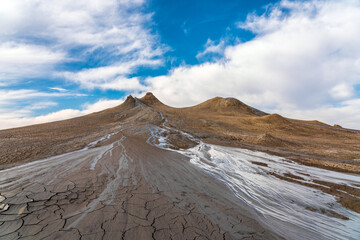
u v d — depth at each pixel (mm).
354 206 4086
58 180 4555
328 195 4777
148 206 3293
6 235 2301
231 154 10781
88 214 2898
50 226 2525
